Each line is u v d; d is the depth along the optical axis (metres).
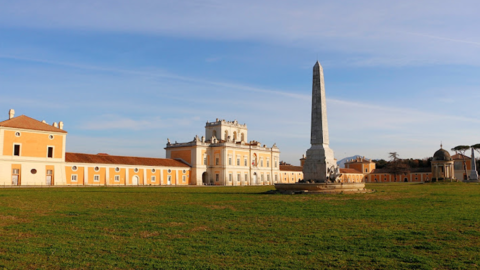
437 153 89.31
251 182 93.31
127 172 71.44
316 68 36.19
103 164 67.62
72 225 15.18
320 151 35.66
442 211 19.45
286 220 16.64
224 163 86.50
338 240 12.39
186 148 86.88
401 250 11.06
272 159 100.75
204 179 89.38
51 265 9.70
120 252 10.92
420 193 34.84
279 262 9.94
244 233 13.63
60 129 62.25
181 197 30.19
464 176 126.56
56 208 20.98
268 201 26.08
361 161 143.38
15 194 31.61
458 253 10.64
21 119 59.16
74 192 36.25
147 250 11.12
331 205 23.11
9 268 9.44
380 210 20.25
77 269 9.41
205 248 11.39
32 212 19.05
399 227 14.65
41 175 59.38
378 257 10.34
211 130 96.81
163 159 81.75
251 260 10.13
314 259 10.22
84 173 64.94
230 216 17.92
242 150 91.88
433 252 10.81
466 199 27.22
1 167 55.34
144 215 18.20
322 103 36.06
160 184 77.06
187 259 10.22
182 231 13.99
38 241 12.24
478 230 13.70
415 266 9.53
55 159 61.09
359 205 23.06
